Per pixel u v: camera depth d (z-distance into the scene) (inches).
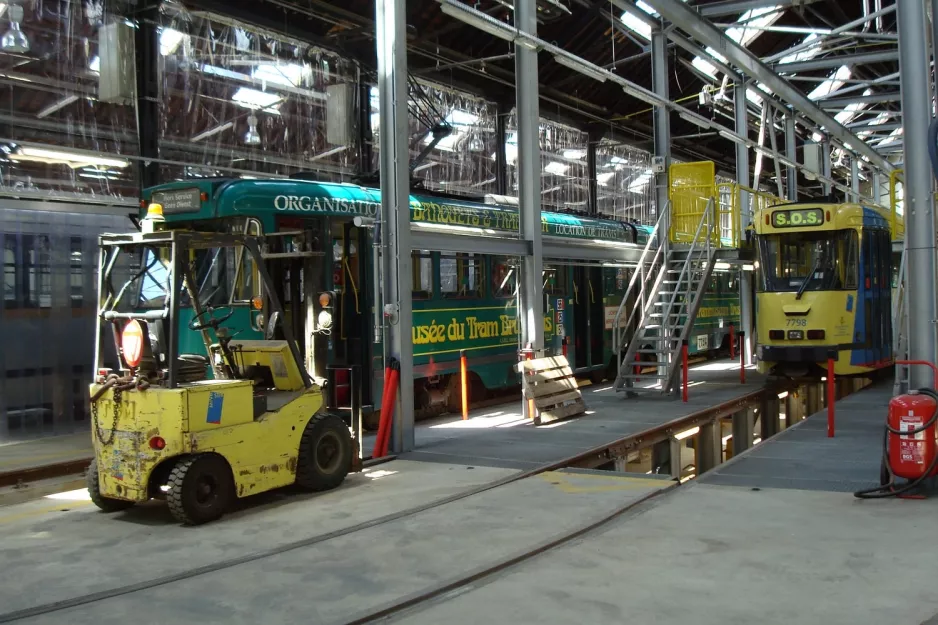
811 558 236.8
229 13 603.2
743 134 933.8
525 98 527.2
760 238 650.2
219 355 348.8
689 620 193.3
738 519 280.4
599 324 763.4
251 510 311.7
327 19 646.5
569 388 542.0
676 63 975.0
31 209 498.9
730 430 644.1
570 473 368.8
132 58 536.4
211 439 296.0
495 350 616.1
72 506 327.6
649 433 471.5
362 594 216.5
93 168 529.0
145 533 284.0
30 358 499.2
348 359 488.4
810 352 617.9
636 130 1128.8
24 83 495.8
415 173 778.8
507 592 215.6
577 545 255.4
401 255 422.3
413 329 537.0
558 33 842.8
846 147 1336.1
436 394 569.0
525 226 530.9
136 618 202.4
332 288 474.0
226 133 608.4
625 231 808.3
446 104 815.7
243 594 218.1
